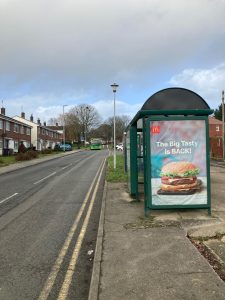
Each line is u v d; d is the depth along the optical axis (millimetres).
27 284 5949
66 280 6109
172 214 10094
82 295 5531
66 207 12758
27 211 12117
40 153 64188
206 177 9852
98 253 7004
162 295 5055
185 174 9844
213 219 9453
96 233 9133
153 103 10469
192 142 9805
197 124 9781
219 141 37469
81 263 6941
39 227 9828
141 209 11359
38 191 17078
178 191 9867
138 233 8312
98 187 18250
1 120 61688
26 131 77875
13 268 6695
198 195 9867
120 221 9672
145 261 6457
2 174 28594
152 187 9914
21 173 28531
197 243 7633
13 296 5500
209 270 5918
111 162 35812
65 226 9914
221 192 14688
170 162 9852
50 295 5535
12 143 67625
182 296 4996
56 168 32688
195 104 10461
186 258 6527
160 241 7613
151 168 9883
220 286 5281
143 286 5387
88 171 28344
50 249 7836
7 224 10250
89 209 12359
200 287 5262
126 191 15531
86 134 129375
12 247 8008
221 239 7863
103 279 5738
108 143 135875
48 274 6383
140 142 15562
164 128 9797
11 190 17828
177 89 10477
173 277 5664
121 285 5477
